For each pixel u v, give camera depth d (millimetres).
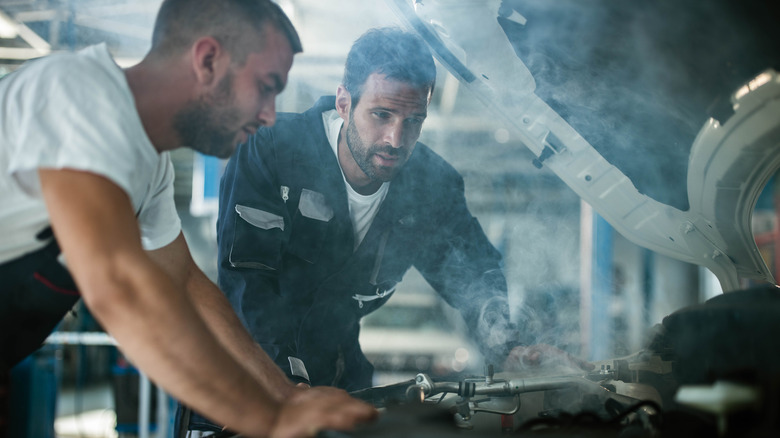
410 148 1481
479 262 1777
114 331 657
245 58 834
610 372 1092
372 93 1407
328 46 4535
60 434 4664
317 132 1537
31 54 4488
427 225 1718
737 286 1360
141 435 3627
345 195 1568
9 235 825
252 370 1024
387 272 1735
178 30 831
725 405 731
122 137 742
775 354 771
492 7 1308
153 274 660
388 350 5641
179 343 646
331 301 1688
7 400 3461
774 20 1133
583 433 790
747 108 1237
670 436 769
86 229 659
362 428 682
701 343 873
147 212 1066
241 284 1438
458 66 1414
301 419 672
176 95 843
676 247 1410
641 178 1391
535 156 1485
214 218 5758
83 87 747
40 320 930
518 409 1020
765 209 4828
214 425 1316
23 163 696
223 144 897
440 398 1060
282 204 1479
